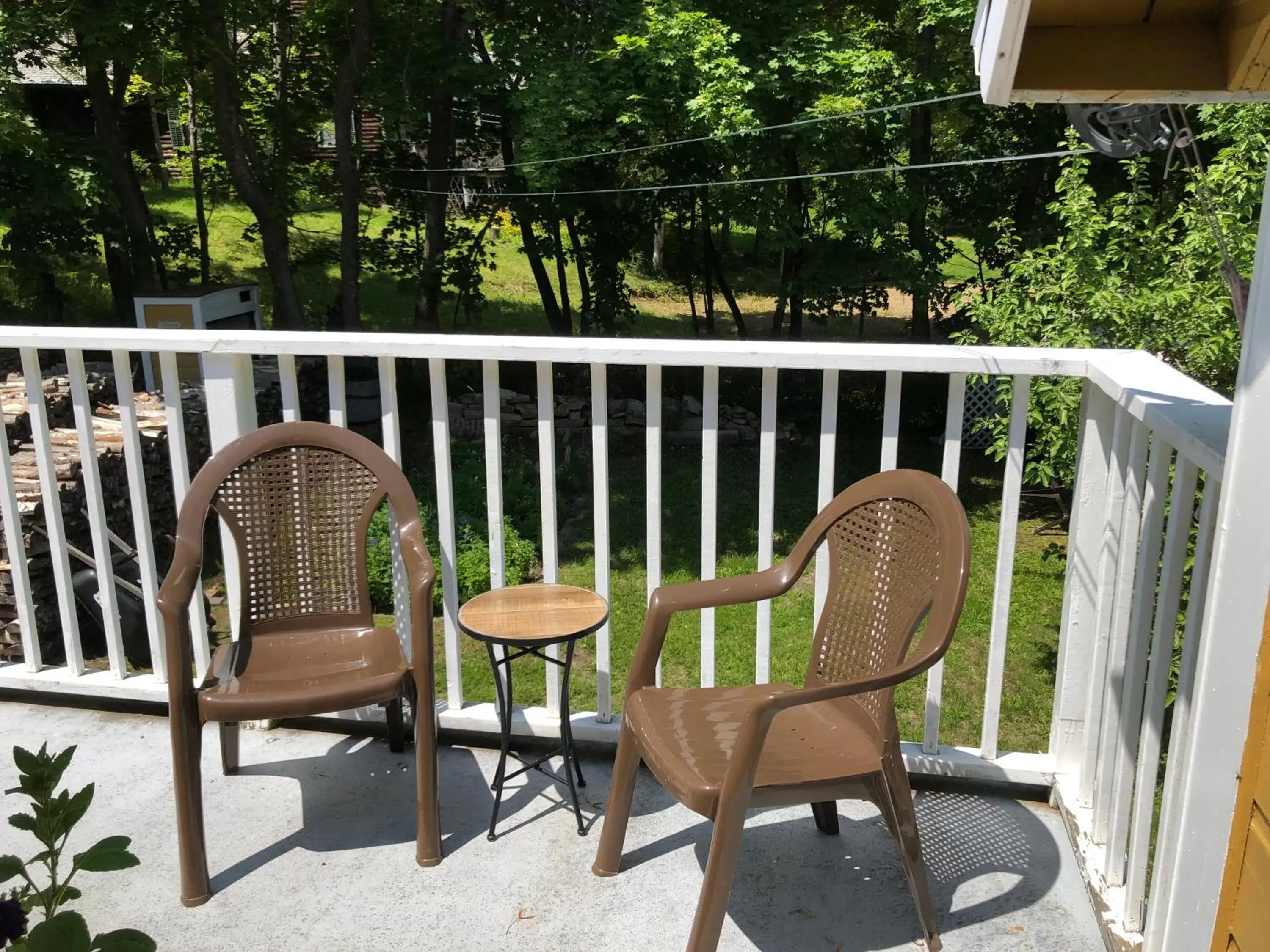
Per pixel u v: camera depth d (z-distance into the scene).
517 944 1.83
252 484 2.17
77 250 9.62
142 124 13.92
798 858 2.07
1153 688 1.67
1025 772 2.25
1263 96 1.27
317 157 10.36
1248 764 1.13
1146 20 1.24
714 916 1.60
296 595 2.23
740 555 6.34
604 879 2.00
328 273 13.61
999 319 4.31
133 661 4.30
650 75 7.39
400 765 2.42
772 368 2.13
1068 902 1.94
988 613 5.12
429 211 9.79
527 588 2.30
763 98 7.49
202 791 2.21
